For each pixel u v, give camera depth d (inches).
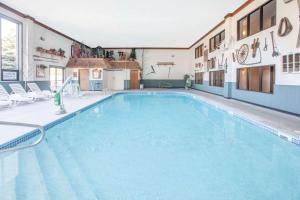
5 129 221.1
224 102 446.3
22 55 478.6
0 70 418.6
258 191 126.3
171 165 163.8
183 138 236.5
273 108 349.1
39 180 137.6
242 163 168.6
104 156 181.5
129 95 687.1
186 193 123.4
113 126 291.9
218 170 155.3
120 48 933.2
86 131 264.5
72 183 134.0
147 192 124.2
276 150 199.5
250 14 418.6
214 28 595.5
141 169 155.8
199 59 797.9
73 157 178.2
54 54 611.2
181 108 447.2
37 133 227.0
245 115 302.2
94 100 476.4
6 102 335.0
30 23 484.1
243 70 459.2
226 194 122.6
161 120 331.3
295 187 131.2
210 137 240.1
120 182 135.9
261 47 380.5
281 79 327.0
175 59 962.7
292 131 216.7
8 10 424.2
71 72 769.6
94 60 775.1
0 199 115.6
